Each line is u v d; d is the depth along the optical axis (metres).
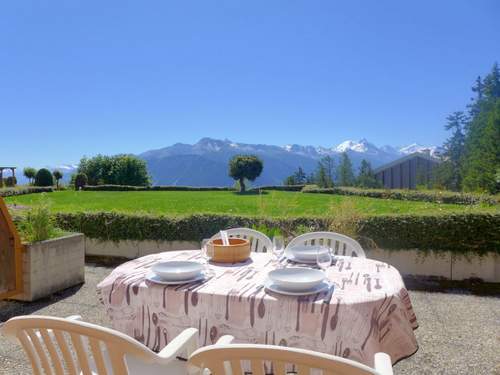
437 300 4.43
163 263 2.43
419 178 27.48
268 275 2.19
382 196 15.68
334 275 2.34
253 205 13.75
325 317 1.86
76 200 17.47
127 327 2.25
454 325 3.68
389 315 1.97
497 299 4.46
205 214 6.24
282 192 22.25
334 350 1.85
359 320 1.85
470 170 21.08
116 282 2.30
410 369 2.85
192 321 2.08
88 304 4.32
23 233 4.79
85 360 1.48
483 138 21.59
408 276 5.43
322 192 19.95
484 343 3.28
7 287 4.19
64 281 4.84
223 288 2.11
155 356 1.49
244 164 24.72
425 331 3.54
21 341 1.57
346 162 31.20
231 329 2.01
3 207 4.16
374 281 2.21
